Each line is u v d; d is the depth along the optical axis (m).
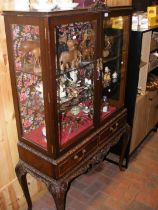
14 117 1.71
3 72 1.54
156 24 2.47
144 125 2.72
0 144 1.67
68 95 1.62
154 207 2.06
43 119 1.61
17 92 1.55
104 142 1.96
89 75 1.69
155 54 2.75
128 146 2.43
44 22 1.16
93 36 1.56
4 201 1.84
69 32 1.46
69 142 1.57
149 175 2.43
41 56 1.27
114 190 2.25
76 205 2.09
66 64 1.48
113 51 2.02
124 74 2.10
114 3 2.23
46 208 2.06
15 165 1.84
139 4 2.60
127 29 1.94
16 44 1.44
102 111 1.98
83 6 1.58
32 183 2.05
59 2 1.54
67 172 1.60
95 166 2.53
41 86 1.43
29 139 1.64
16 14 1.28
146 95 2.54
